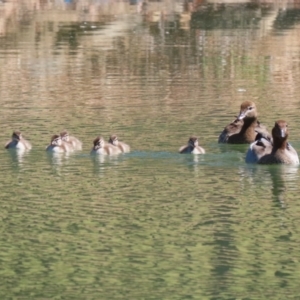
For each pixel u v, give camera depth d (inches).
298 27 1732.3
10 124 971.3
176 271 569.0
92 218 672.4
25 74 1284.4
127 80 1243.8
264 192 737.0
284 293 536.1
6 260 589.3
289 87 1200.8
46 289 543.2
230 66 1357.0
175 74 1291.8
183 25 1747.0
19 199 720.3
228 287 546.0
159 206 700.0
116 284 548.7
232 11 1904.5
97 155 852.0
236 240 624.4
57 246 613.6
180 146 880.3
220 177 786.2
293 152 841.5
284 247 609.9
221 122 981.2
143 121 983.6
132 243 618.5
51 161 837.8
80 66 1349.7
